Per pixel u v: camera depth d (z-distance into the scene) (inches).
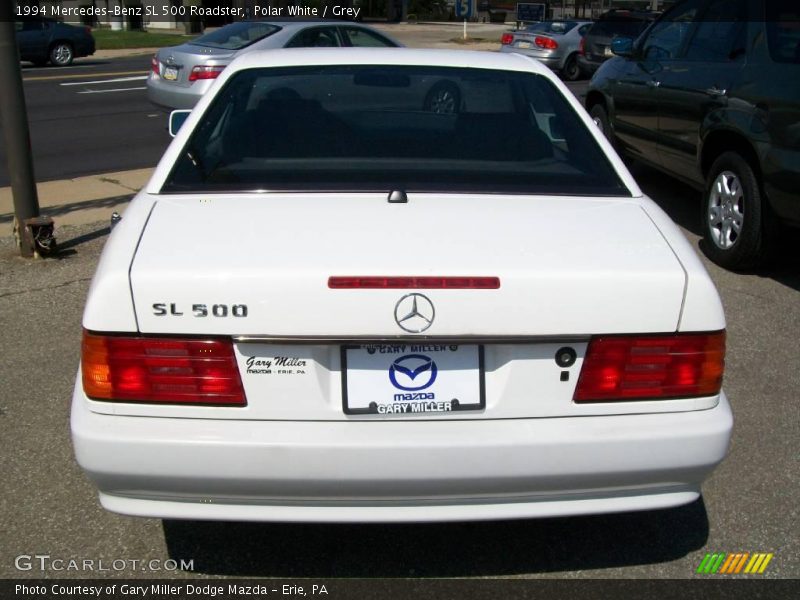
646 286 98.3
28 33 843.4
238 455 94.7
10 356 179.3
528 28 848.9
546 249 102.7
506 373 97.7
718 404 102.7
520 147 131.0
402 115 135.8
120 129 477.1
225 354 95.4
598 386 98.4
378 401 96.9
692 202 307.1
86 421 96.9
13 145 235.3
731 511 130.3
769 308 211.2
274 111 134.5
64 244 254.7
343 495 97.7
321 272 95.0
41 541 120.7
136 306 95.2
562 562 118.3
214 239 103.1
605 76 322.0
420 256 99.3
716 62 243.9
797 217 207.2
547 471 97.3
